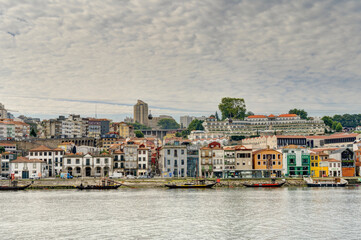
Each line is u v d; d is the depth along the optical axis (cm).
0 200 14462
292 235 8712
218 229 9312
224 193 16638
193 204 13175
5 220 10475
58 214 11344
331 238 8444
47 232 9056
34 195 16162
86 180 19538
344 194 16075
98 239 8425
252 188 19312
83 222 10169
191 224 9888
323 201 13812
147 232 9031
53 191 18038
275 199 14388
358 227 9450
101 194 16488
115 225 9794
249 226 9619
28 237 8625
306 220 10319
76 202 13812
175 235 8750
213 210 11912
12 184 19175
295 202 13575
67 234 8856
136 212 11625
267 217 10762
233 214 11238
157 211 11781
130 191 17888
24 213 11519
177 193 16750
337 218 10575
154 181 19912
